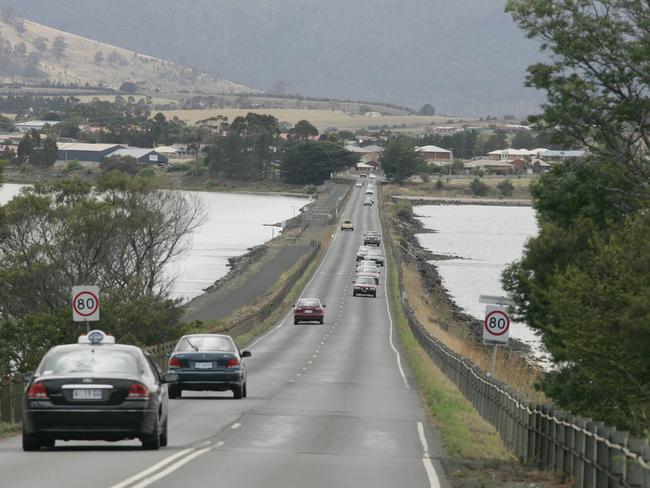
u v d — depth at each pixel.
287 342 146.12
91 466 39.78
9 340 107.00
